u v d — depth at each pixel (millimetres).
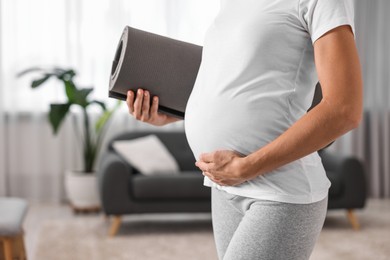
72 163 5969
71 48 5848
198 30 5957
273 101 1337
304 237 1355
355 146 6293
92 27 5867
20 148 5859
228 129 1380
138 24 5910
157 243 4227
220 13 1457
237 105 1364
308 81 1365
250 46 1338
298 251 1354
